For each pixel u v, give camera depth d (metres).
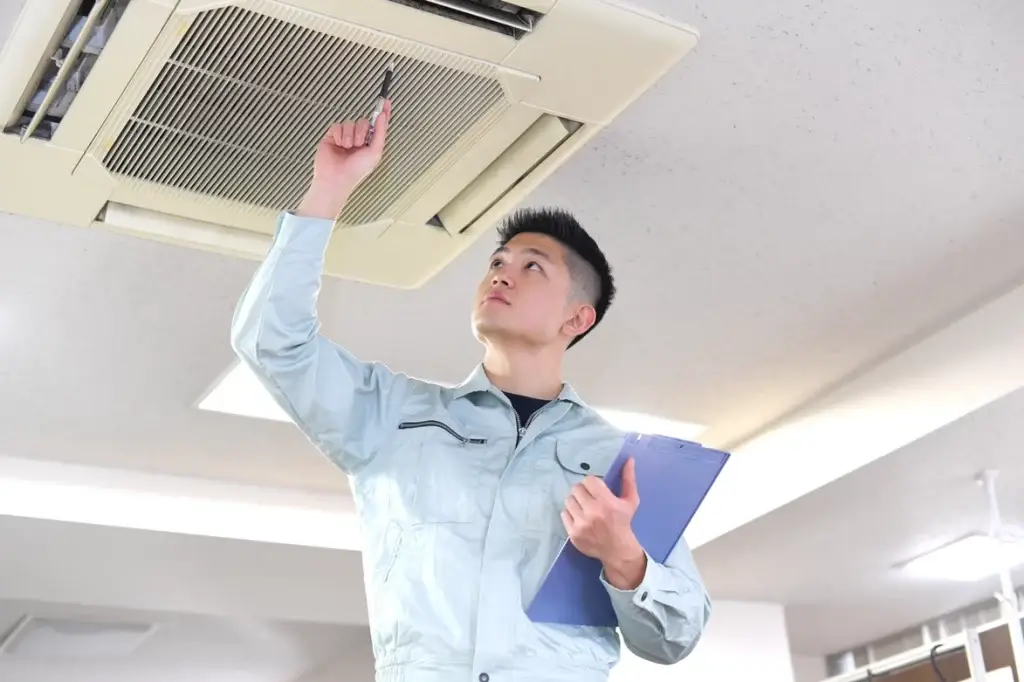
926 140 2.37
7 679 5.52
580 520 1.39
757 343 3.18
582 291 1.80
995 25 2.06
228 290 2.80
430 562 1.45
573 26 1.74
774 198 2.54
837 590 4.65
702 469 1.49
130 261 2.68
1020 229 2.69
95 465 3.74
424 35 1.71
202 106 1.80
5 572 4.08
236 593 4.39
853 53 2.12
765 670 4.73
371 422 1.59
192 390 3.27
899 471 3.46
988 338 3.05
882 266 2.83
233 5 1.61
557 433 1.61
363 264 2.25
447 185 2.04
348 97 1.80
